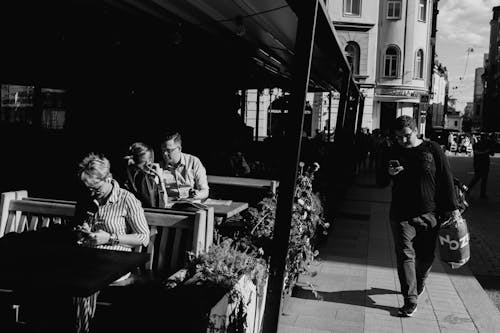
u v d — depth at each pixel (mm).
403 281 5324
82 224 4078
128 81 15180
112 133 14391
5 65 11148
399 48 43031
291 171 3340
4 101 11641
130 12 9250
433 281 6676
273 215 4887
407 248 5320
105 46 12008
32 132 12211
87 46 11914
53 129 12836
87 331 3463
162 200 5230
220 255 3594
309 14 3234
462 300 5934
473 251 8938
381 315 5312
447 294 6141
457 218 5387
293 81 3285
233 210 6113
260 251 4254
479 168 15852
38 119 12297
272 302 3445
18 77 11648
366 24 39562
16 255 3492
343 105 8453
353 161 18172
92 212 4113
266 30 11578
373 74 40094
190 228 4312
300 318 5082
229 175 10531
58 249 3676
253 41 13375
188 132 18562
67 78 12820
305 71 3262
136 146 5121
